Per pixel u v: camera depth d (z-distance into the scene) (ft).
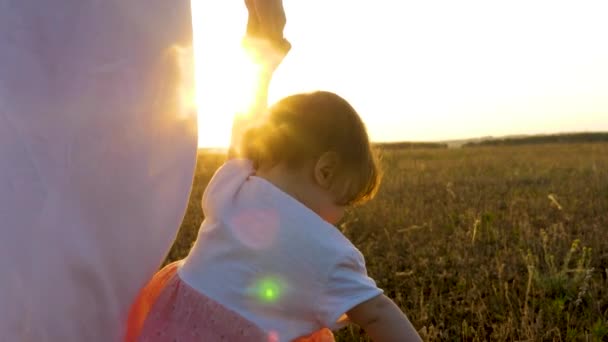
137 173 5.28
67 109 4.93
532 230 20.63
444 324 12.63
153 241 5.46
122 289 5.35
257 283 5.43
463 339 11.78
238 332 5.37
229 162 6.38
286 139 5.86
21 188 4.78
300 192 5.78
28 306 4.84
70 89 4.94
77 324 5.10
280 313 5.39
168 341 5.58
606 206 26.18
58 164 4.91
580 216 23.99
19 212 4.78
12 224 4.76
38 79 4.83
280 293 5.37
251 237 5.59
